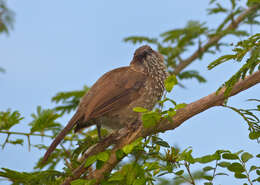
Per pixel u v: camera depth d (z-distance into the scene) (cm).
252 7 1166
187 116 723
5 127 875
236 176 666
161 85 1121
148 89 1064
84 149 834
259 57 625
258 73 705
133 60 1205
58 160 976
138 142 622
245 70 641
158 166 653
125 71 1075
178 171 664
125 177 649
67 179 749
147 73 1102
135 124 972
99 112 954
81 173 745
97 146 820
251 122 730
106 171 731
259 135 731
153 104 1091
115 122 1017
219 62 649
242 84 710
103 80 1029
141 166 647
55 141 870
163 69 1155
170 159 700
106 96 980
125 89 1015
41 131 906
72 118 942
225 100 732
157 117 636
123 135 791
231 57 637
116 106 984
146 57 1128
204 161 652
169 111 634
